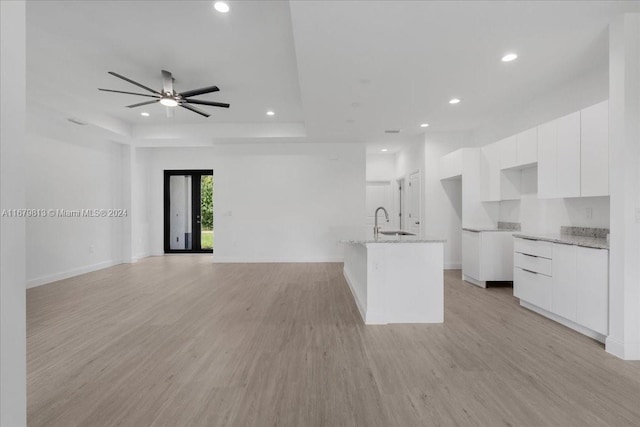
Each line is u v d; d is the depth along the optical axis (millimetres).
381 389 1984
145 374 2164
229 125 6246
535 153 3684
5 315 1044
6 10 1038
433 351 2525
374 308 3168
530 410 1770
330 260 6859
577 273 2816
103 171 6250
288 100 4930
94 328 3008
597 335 2719
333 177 6840
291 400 1868
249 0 2508
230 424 1663
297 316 3369
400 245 3184
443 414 1740
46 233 4934
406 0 2133
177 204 8234
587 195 2953
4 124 1037
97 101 4926
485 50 2836
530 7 2229
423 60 3021
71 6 2582
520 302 3750
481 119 5035
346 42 2682
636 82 2350
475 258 4641
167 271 5879
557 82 3574
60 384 2039
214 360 2367
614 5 2229
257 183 6883
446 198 5910
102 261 6219
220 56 3475
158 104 5109
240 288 4582
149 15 2717
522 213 4461
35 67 3732
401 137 6281
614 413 1738
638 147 2359
